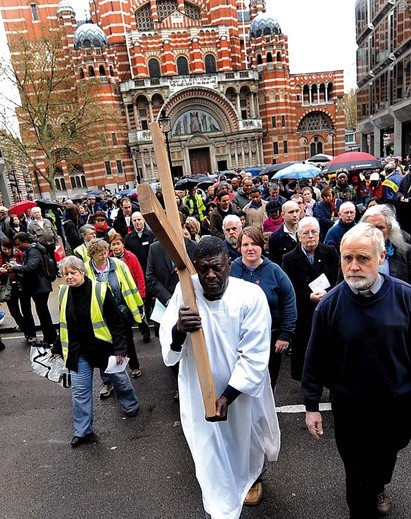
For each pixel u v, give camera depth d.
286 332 3.20
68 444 3.52
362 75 33.03
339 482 2.77
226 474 2.08
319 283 3.58
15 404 4.36
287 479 2.85
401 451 3.02
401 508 2.49
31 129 26.81
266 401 2.42
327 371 2.20
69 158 29.39
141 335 6.07
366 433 2.05
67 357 3.42
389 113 26.86
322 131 49.97
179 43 43.84
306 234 3.60
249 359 2.03
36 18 41.91
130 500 2.80
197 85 42.25
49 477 3.12
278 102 45.41
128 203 7.98
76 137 25.61
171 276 3.96
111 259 4.42
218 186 11.33
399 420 2.02
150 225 1.37
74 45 40.44
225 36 44.38
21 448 3.54
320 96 49.56
